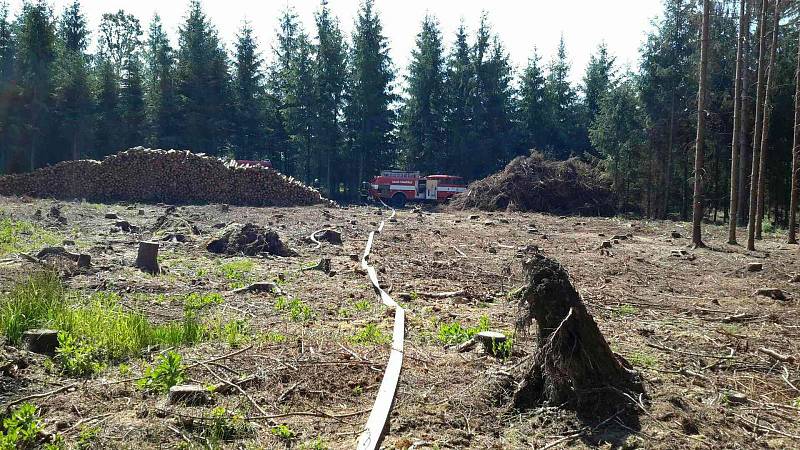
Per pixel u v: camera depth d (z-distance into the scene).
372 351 6.43
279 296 9.36
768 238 23.39
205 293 9.26
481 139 48.25
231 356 6.03
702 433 4.55
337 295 9.70
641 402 4.82
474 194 35.25
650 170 35.56
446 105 48.78
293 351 6.31
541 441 4.47
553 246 17.89
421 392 5.26
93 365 5.57
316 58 45.97
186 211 23.67
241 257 13.20
